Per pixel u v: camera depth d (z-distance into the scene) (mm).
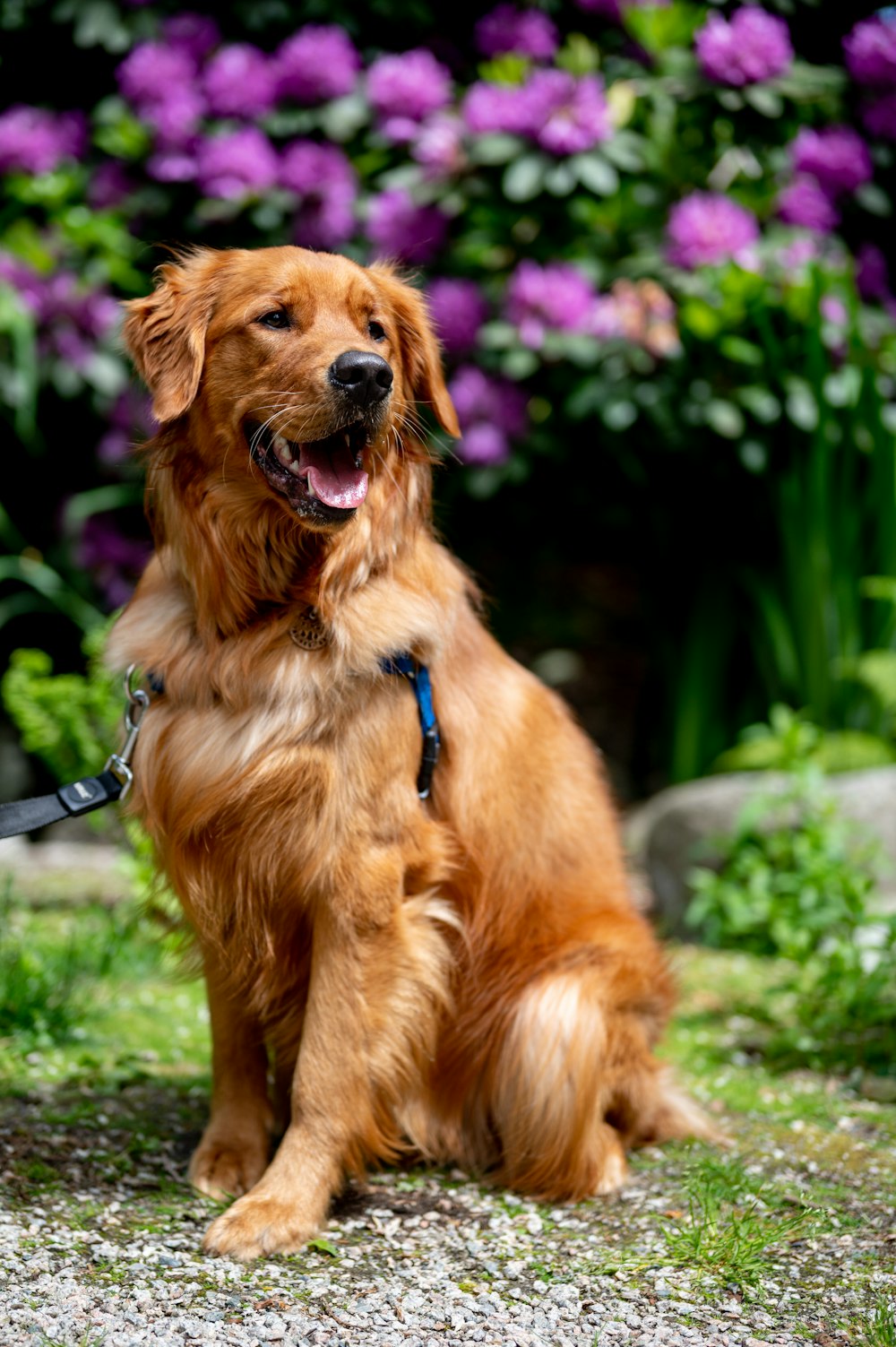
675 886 7953
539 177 8484
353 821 4109
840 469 8969
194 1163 4328
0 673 10891
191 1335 3201
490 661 4742
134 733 4266
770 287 8680
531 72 9133
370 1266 3748
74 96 10008
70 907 7781
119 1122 4773
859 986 5863
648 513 10266
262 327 4109
